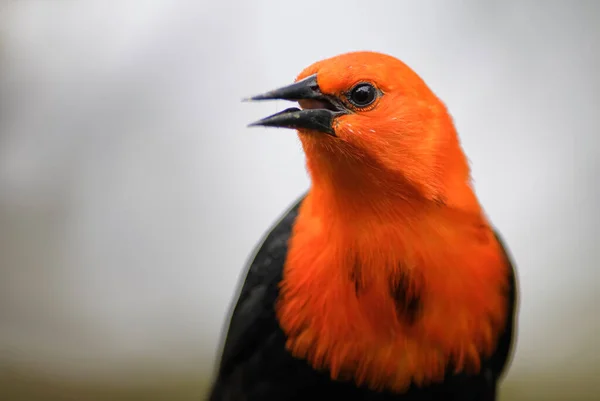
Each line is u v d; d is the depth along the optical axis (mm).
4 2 1813
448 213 1244
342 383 1253
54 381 1820
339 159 1243
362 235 1245
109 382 1829
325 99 1248
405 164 1241
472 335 1249
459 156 1251
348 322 1248
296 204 1283
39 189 1906
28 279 1949
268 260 1268
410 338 1247
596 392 1755
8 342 1901
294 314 1255
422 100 1246
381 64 1246
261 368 1267
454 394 1253
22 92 1859
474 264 1245
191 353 1924
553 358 1854
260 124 1246
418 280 1244
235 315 1274
